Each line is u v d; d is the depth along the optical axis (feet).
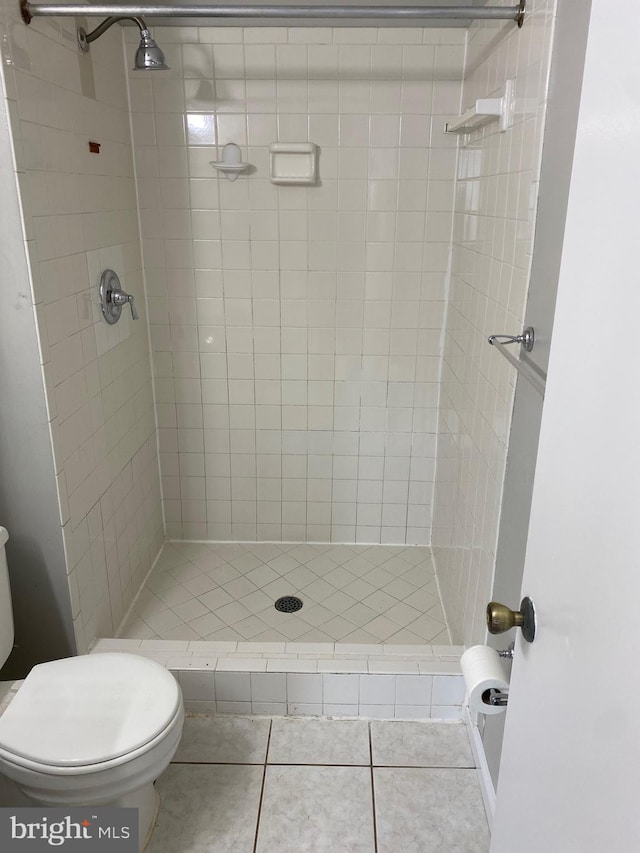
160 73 7.68
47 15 5.21
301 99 7.77
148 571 8.80
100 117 6.90
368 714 6.51
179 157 7.97
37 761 4.42
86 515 6.57
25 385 5.56
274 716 6.54
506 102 5.55
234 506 9.52
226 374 8.87
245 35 7.55
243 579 8.75
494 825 3.34
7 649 5.59
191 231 8.25
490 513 5.89
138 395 8.29
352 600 8.34
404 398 8.94
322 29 7.52
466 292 7.29
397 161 7.97
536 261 4.67
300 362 8.80
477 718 6.07
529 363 4.66
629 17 1.95
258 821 5.49
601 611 2.09
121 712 4.81
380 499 9.45
